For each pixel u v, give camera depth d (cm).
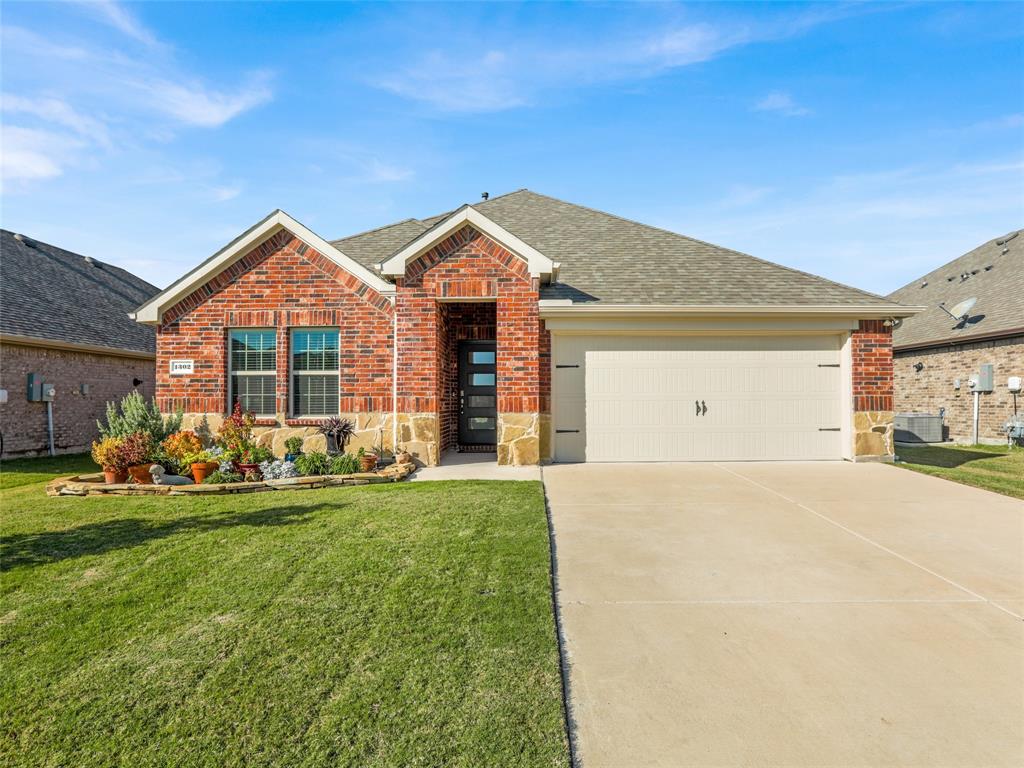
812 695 311
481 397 1278
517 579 459
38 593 445
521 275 1038
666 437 1087
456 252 1046
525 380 1033
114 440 895
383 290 1054
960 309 1753
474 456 1173
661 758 262
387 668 331
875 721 288
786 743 272
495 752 261
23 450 1395
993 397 1638
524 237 1362
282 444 1069
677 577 483
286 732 275
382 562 499
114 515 674
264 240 1089
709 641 373
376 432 1060
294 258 1086
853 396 1072
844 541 578
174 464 925
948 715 292
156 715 291
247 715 289
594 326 1072
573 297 1075
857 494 787
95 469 1202
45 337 1431
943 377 1842
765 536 595
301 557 515
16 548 550
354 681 318
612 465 1044
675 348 1089
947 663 344
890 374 1076
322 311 1078
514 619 391
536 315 1035
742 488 827
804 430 1090
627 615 412
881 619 404
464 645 357
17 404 1381
